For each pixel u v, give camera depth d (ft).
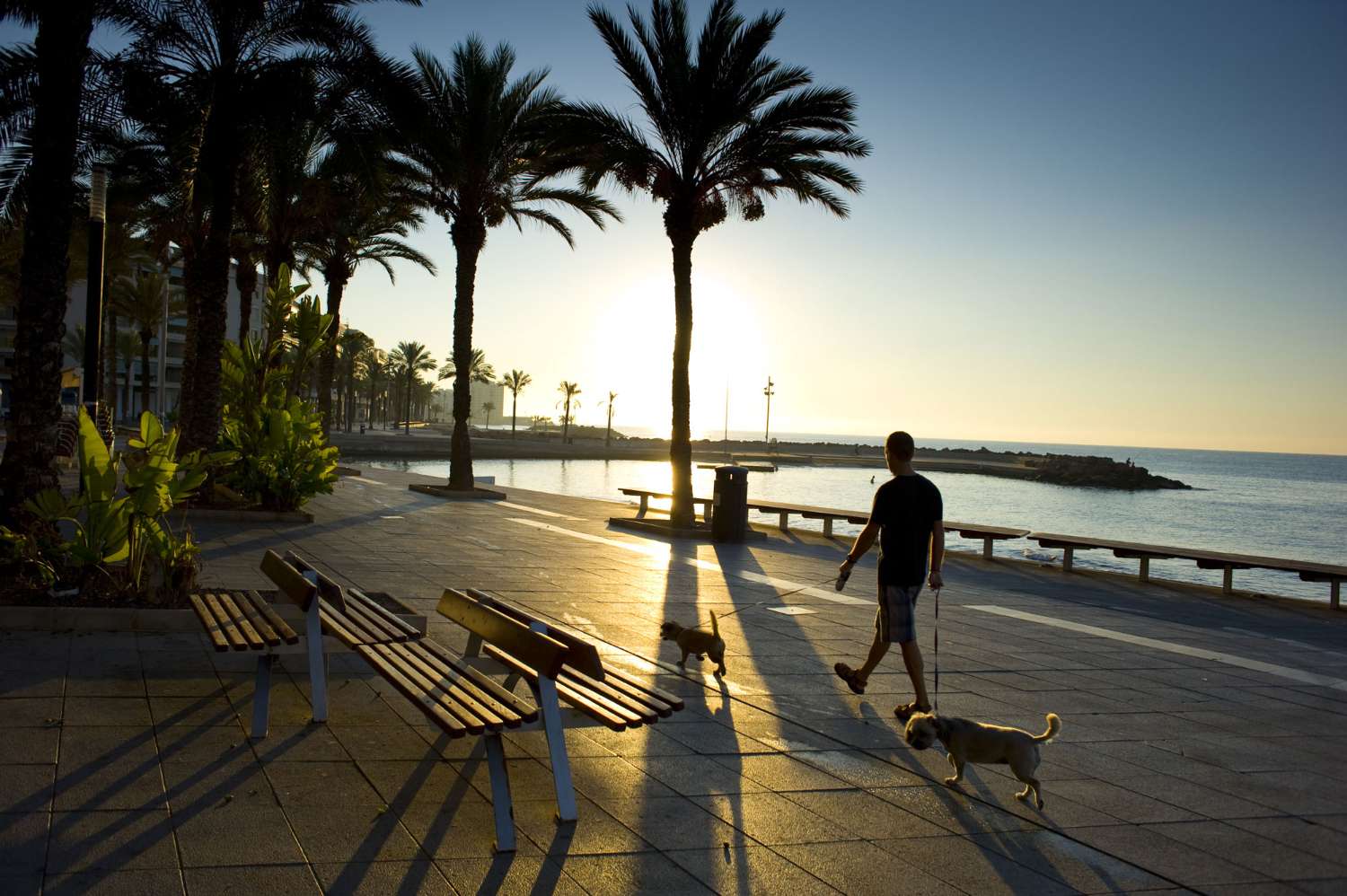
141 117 53.83
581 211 82.89
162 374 231.50
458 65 75.56
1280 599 43.11
